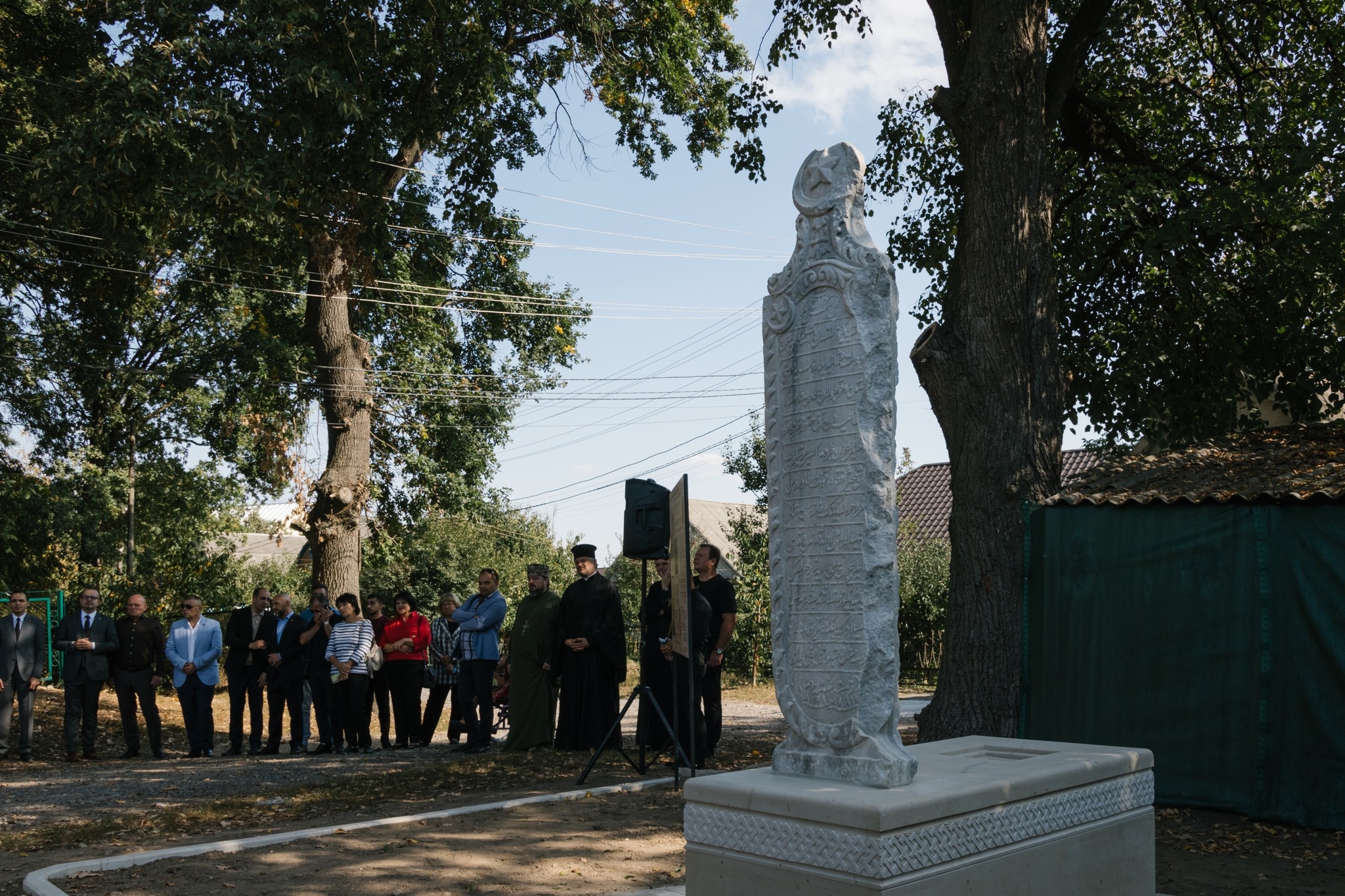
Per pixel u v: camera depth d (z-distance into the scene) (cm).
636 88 1941
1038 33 995
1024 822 448
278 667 1305
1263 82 1407
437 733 1539
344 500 1838
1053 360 991
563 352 2398
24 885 573
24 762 1250
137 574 2483
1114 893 502
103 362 2147
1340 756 761
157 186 1421
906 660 2333
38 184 1405
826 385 473
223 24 1452
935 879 403
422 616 1347
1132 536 890
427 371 2277
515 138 2005
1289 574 806
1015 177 983
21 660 1285
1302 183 1168
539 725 1150
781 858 417
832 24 1368
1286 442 1017
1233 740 820
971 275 992
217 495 3044
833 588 459
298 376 2056
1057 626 921
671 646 912
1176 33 1505
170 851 630
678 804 783
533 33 1956
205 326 2547
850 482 457
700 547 1068
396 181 1888
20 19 1738
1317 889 599
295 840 668
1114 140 1401
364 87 1636
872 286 461
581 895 548
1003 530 958
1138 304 1378
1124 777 517
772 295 503
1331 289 1277
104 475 2477
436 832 690
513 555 3459
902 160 1569
